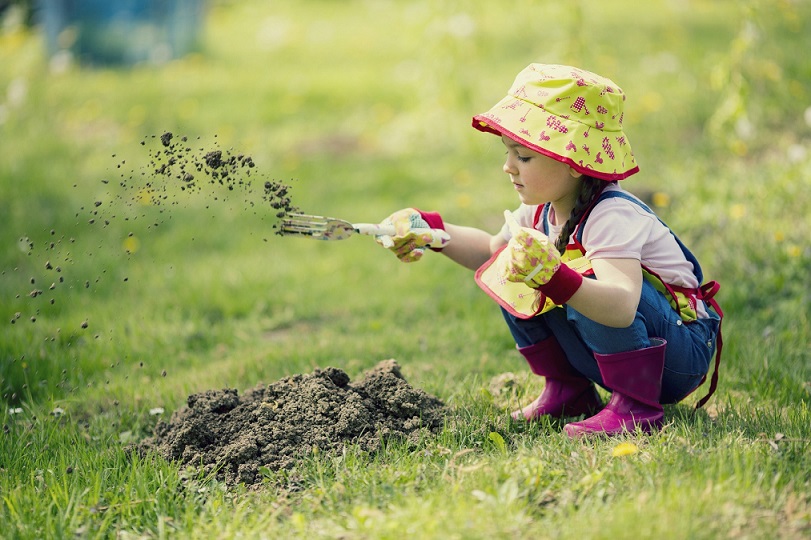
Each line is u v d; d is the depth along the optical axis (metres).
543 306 3.44
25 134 9.67
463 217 7.29
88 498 3.30
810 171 6.86
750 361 4.52
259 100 10.88
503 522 2.78
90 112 10.38
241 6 18.34
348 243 7.24
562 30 8.58
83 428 4.16
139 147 9.14
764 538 2.68
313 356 4.95
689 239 6.30
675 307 3.61
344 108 10.62
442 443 3.57
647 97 9.63
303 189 8.13
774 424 3.60
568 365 3.90
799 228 6.09
